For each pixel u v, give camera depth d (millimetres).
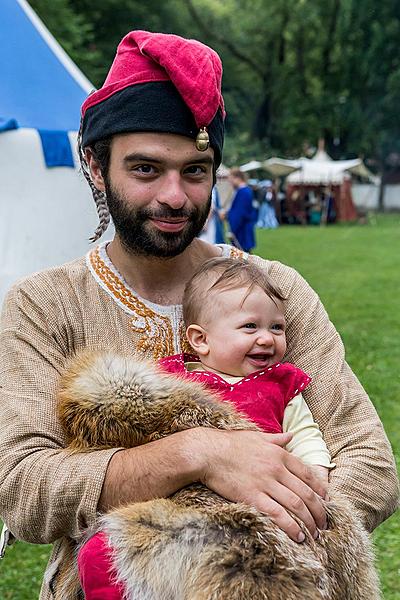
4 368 1677
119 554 1400
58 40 22500
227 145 39781
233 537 1387
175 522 1401
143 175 1696
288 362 1849
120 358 1583
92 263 1829
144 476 1470
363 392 1818
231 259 1866
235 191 12500
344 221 33625
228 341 1766
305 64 39844
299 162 33562
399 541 3904
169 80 1674
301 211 32969
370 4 36125
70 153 6238
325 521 1483
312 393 1783
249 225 12320
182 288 1877
